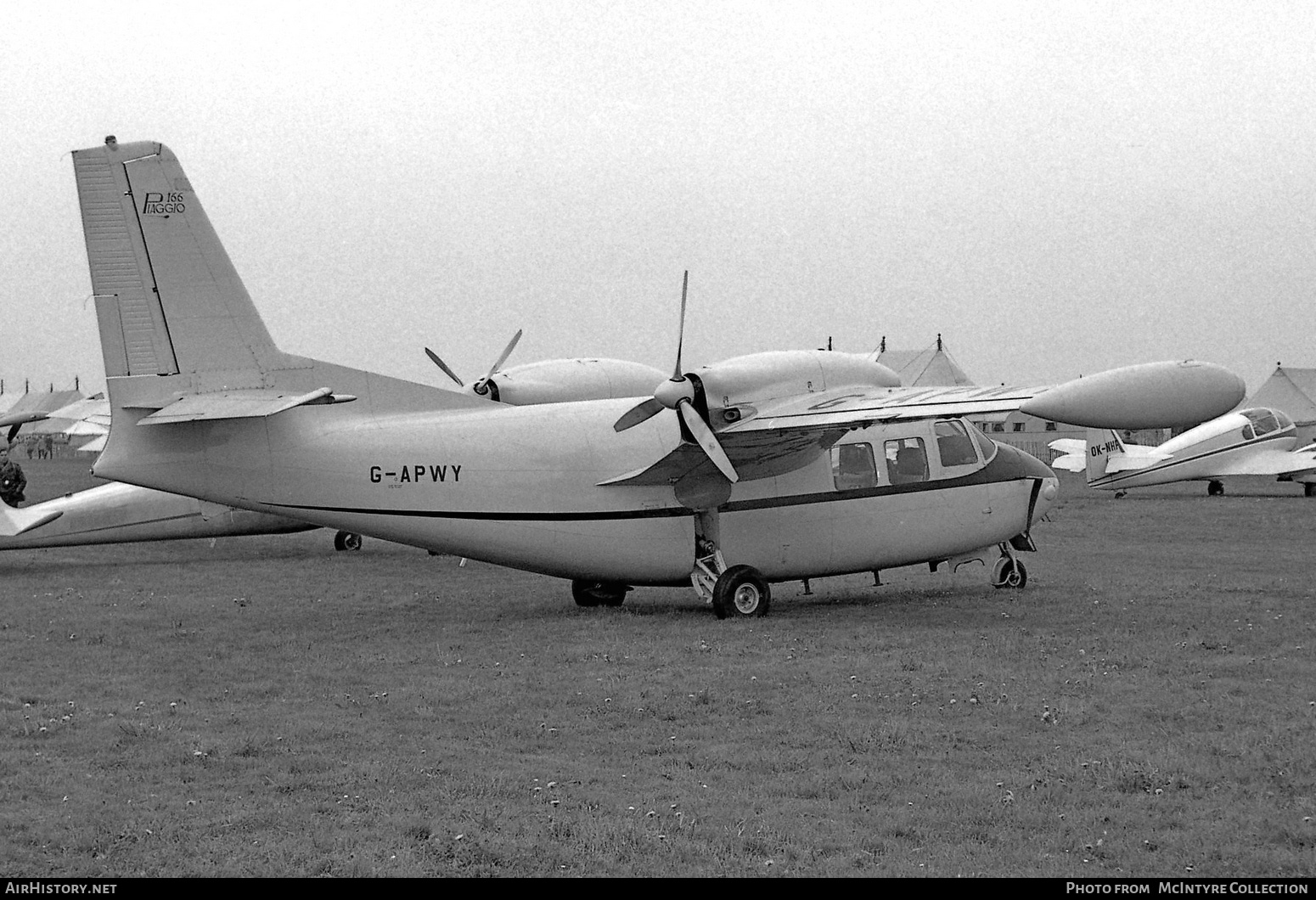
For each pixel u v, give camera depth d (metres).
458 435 16.67
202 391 16.41
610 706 11.27
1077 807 8.17
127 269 16.23
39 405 120.62
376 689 12.22
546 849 7.45
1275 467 43.31
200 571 23.86
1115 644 14.08
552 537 16.83
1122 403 14.59
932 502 18.34
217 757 9.59
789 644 14.48
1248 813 7.92
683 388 15.80
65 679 12.86
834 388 16.84
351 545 28.69
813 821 7.96
